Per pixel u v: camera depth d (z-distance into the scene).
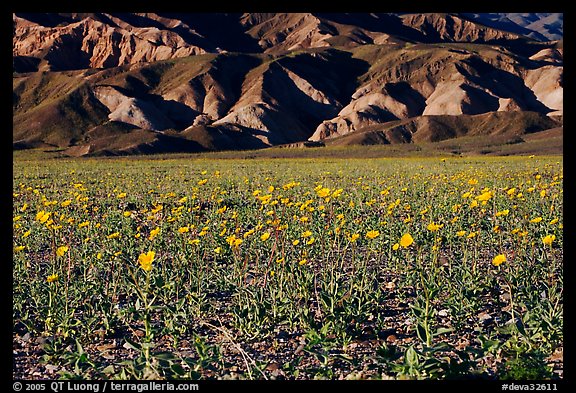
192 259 11.16
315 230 14.03
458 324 8.15
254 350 7.62
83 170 54.84
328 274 11.13
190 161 84.25
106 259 11.81
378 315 8.24
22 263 11.13
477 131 151.62
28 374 6.93
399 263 11.78
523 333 6.96
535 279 10.20
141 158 106.31
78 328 8.45
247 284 10.34
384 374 6.39
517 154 91.44
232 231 15.05
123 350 7.77
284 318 8.59
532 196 18.86
